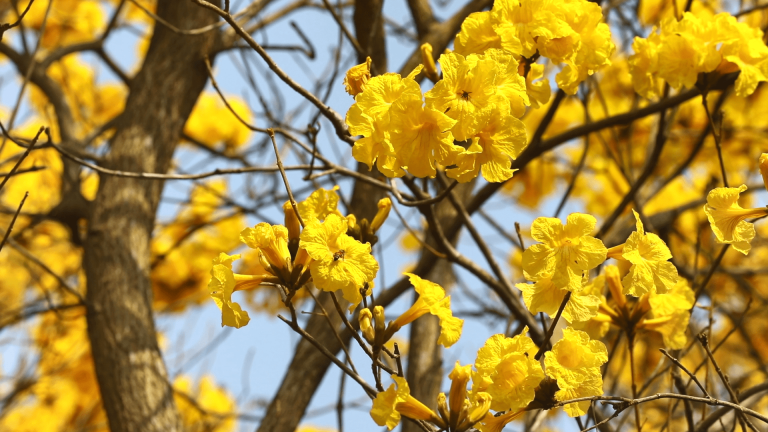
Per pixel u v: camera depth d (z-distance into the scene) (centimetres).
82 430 621
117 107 755
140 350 379
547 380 152
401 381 149
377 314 160
